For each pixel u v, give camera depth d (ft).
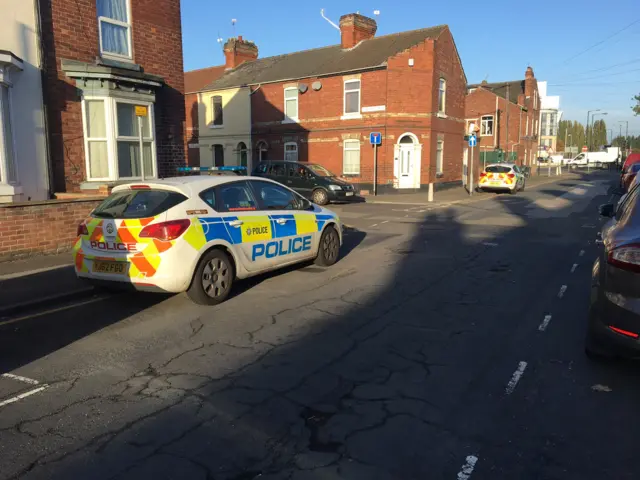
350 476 10.11
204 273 20.83
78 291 22.45
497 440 11.37
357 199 72.64
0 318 19.84
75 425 12.03
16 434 11.65
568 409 12.71
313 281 25.38
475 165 108.37
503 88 176.24
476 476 10.12
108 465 10.48
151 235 19.53
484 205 63.93
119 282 20.21
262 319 19.65
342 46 96.78
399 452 10.93
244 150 101.09
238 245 22.25
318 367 15.25
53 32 33.32
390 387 13.93
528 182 115.85
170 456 10.78
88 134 35.40
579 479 10.03
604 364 15.29
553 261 29.78
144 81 36.76
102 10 36.42
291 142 94.12
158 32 39.99
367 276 26.40
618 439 11.40
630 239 13.96
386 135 83.10
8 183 29.94
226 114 103.96
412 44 84.28
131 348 16.84
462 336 17.74
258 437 11.50
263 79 97.71
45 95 32.73
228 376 14.67
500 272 27.17
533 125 171.01
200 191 21.38
